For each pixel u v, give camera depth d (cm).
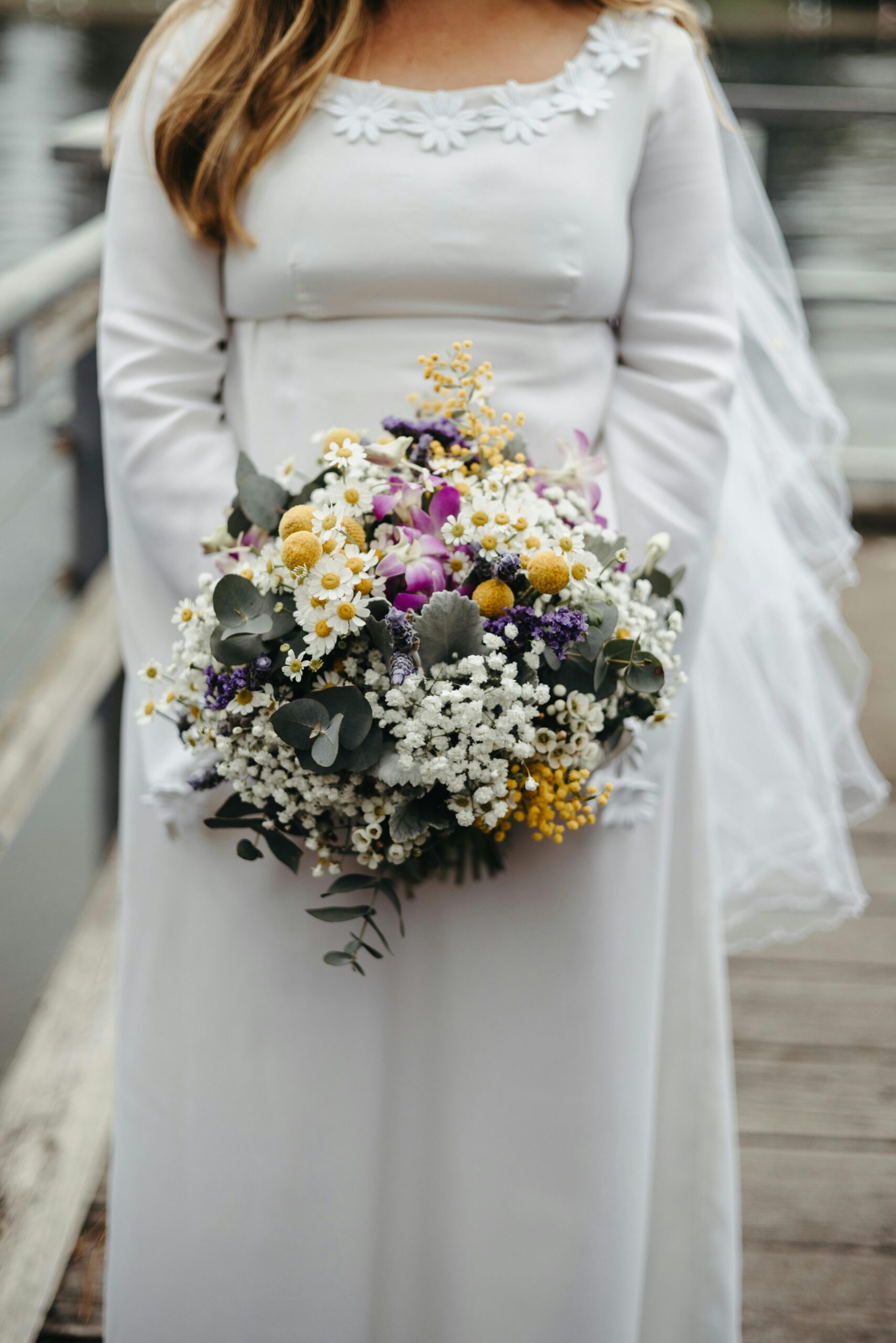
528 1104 121
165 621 123
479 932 119
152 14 3092
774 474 167
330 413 118
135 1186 126
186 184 116
